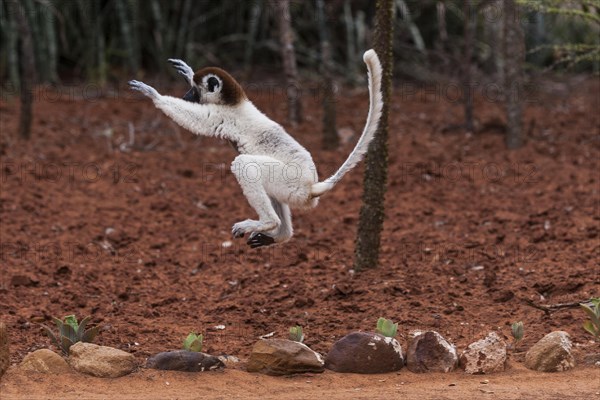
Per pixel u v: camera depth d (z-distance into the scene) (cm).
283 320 977
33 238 1285
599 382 784
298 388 773
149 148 1762
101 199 1474
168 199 1490
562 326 924
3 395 739
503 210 1403
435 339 828
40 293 1068
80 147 1745
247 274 1154
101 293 1084
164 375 795
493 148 1745
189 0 2333
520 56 1709
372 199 1102
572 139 1788
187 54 2334
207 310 1024
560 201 1423
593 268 1086
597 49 1438
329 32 2423
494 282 1062
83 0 2267
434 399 734
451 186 1540
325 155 1698
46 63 2214
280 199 801
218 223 1388
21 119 1728
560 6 1536
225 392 760
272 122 823
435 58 2391
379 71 800
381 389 770
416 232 1314
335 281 1096
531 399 736
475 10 2003
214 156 1730
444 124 1919
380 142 1083
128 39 2275
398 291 1043
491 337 834
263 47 2456
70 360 811
